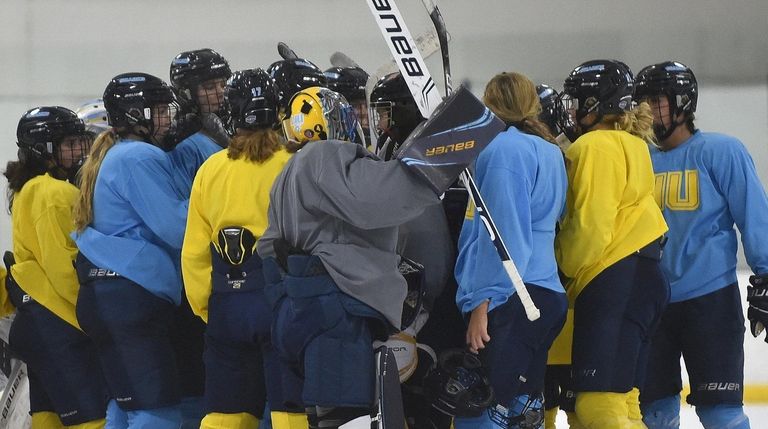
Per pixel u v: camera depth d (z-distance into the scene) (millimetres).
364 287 13102
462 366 15070
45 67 40250
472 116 12953
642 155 16406
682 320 18234
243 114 15836
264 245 13758
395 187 12805
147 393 17031
